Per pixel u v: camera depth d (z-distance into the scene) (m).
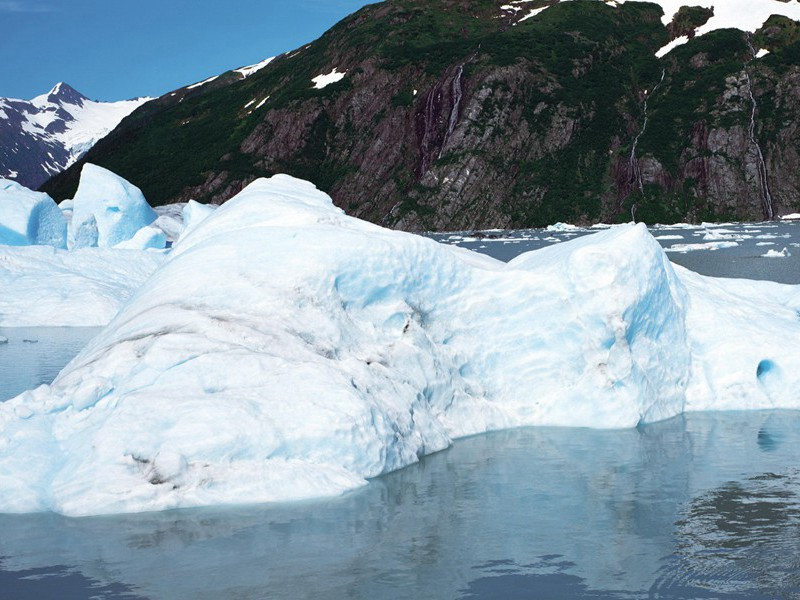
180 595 5.78
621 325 10.41
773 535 6.80
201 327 9.04
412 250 10.20
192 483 7.56
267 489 7.68
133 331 9.27
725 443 9.70
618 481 8.33
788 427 10.38
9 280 23.44
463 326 10.59
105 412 8.23
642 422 10.76
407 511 7.44
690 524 7.09
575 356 10.70
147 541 6.75
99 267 25.22
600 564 6.28
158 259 26.72
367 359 9.57
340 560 6.36
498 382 10.78
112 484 7.46
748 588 5.85
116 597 5.76
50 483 7.62
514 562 6.33
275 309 9.48
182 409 7.90
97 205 34.41
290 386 8.37
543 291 10.63
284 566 6.27
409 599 5.70
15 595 5.80
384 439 8.55
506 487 8.14
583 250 10.56
